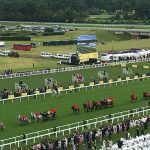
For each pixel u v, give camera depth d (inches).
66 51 5393.7
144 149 1716.3
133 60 4382.4
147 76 3585.1
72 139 1894.7
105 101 2586.1
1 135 2084.2
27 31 7450.8
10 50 5442.9
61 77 3580.2
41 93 2893.7
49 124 2249.0
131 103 2714.1
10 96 2768.2
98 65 4116.6
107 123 2214.6
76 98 2847.0
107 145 1902.1
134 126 2149.4
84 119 2329.0
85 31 7352.4
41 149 1788.9
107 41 6614.2
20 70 4020.7
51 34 7160.4
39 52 5334.6
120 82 3380.9
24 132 2119.8
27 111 2519.7
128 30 6958.7
